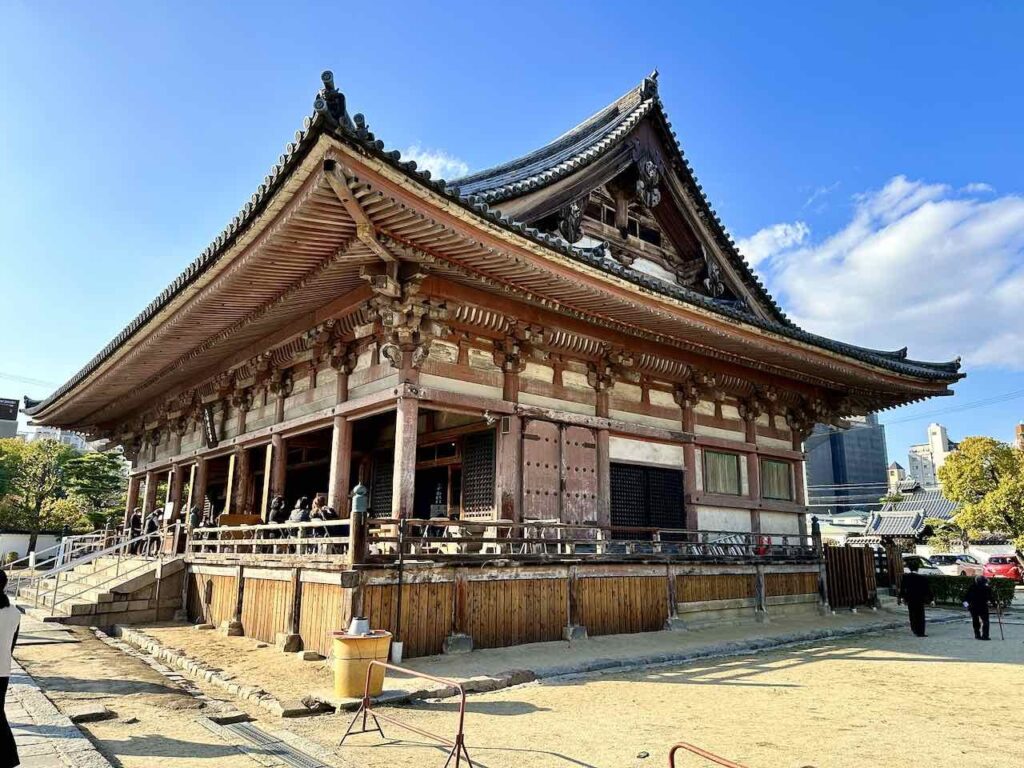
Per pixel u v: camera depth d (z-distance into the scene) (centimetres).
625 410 1788
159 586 1709
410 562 1146
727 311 1612
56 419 2839
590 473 1645
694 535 1872
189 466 2559
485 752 694
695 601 1647
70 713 796
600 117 2159
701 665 1248
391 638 1034
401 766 645
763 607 1834
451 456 1731
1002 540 5588
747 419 2136
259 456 2530
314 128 862
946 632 1862
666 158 2014
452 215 1079
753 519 2083
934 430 14425
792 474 2288
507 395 1517
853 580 2209
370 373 1470
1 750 576
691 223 2062
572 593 1365
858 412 2461
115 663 1161
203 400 2191
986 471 4788
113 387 2302
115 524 4703
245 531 1772
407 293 1281
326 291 1417
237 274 1268
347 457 1516
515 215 1565
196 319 1567
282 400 1803
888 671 1224
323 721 811
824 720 859
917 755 719
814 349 1867
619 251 1917
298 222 1062
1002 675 1197
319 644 1163
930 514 6375
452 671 1042
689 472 1903
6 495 4862
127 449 2928
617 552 1661
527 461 1517
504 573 1266
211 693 963
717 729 802
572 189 1722
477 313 1436
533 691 988
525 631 1276
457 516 1694
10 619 621
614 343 1695
